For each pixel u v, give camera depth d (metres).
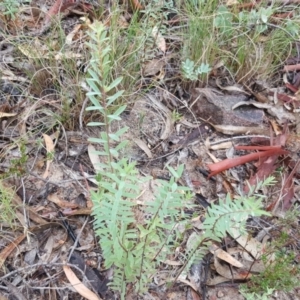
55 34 0.80
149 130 0.72
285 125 0.74
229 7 0.85
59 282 0.57
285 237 0.58
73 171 0.67
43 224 0.61
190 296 0.58
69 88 0.72
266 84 0.80
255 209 0.46
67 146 0.69
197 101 0.75
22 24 0.81
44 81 0.74
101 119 0.71
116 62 0.71
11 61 0.76
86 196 0.64
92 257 0.59
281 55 0.83
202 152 0.71
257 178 0.66
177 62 0.80
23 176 0.64
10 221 0.59
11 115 0.71
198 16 0.77
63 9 0.84
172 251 0.57
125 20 0.82
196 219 0.62
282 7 0.85
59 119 0.70
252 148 0.70
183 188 0.46
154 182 0.66
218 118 0.74
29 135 0.69
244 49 0.78
